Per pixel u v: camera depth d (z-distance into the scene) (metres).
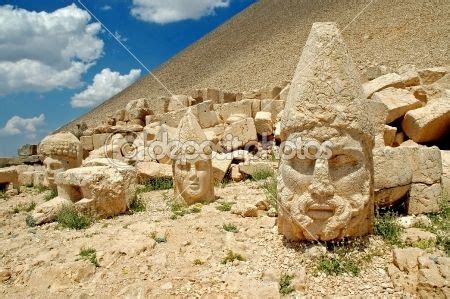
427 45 23.23
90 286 4.46
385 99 9.55
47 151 10.06
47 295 4.36
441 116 8.57
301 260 4.57
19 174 12.70
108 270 4.76
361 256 4.57
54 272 4.72
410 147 5.91
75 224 6.56
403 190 5.77
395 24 30.20
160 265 4.75
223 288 4.20
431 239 4.84
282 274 4.38
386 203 5.78
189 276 4.49
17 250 5.67
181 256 4.98
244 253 4.86
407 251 4.40
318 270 4.41
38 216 6.99
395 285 4.13
